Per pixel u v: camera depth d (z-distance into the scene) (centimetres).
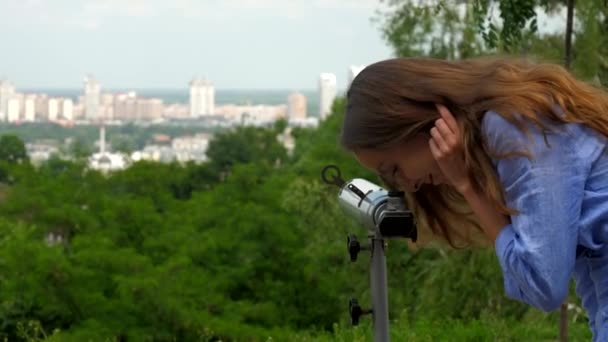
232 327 1831
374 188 386
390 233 352
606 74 1038
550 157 265
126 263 1842
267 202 2439
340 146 301
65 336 1653
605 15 1028
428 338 909
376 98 283
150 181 2834
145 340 1739
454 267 1709
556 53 1020
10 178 2597
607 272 273
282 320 2119
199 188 4406
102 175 2758
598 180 268
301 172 3022
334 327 998
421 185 313
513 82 273
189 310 1803
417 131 280
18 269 1769
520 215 267
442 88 277
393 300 1975
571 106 269
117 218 2284
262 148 5153
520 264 266
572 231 263
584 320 1105
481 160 273
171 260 1969
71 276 1762
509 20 719
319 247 2191
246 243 2181
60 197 2409
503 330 963
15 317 1781
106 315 1759
